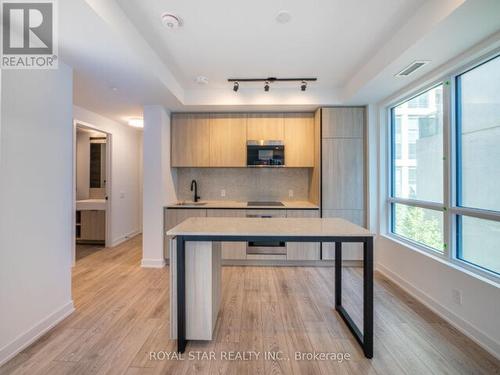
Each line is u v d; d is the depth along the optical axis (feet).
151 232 11.95
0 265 5.56
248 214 11.92
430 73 8.14
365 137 11.86
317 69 9.77
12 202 5.82
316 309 8.03
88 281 10.23
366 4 6.18
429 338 6.56
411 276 9.12
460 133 7.49
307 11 6.43
